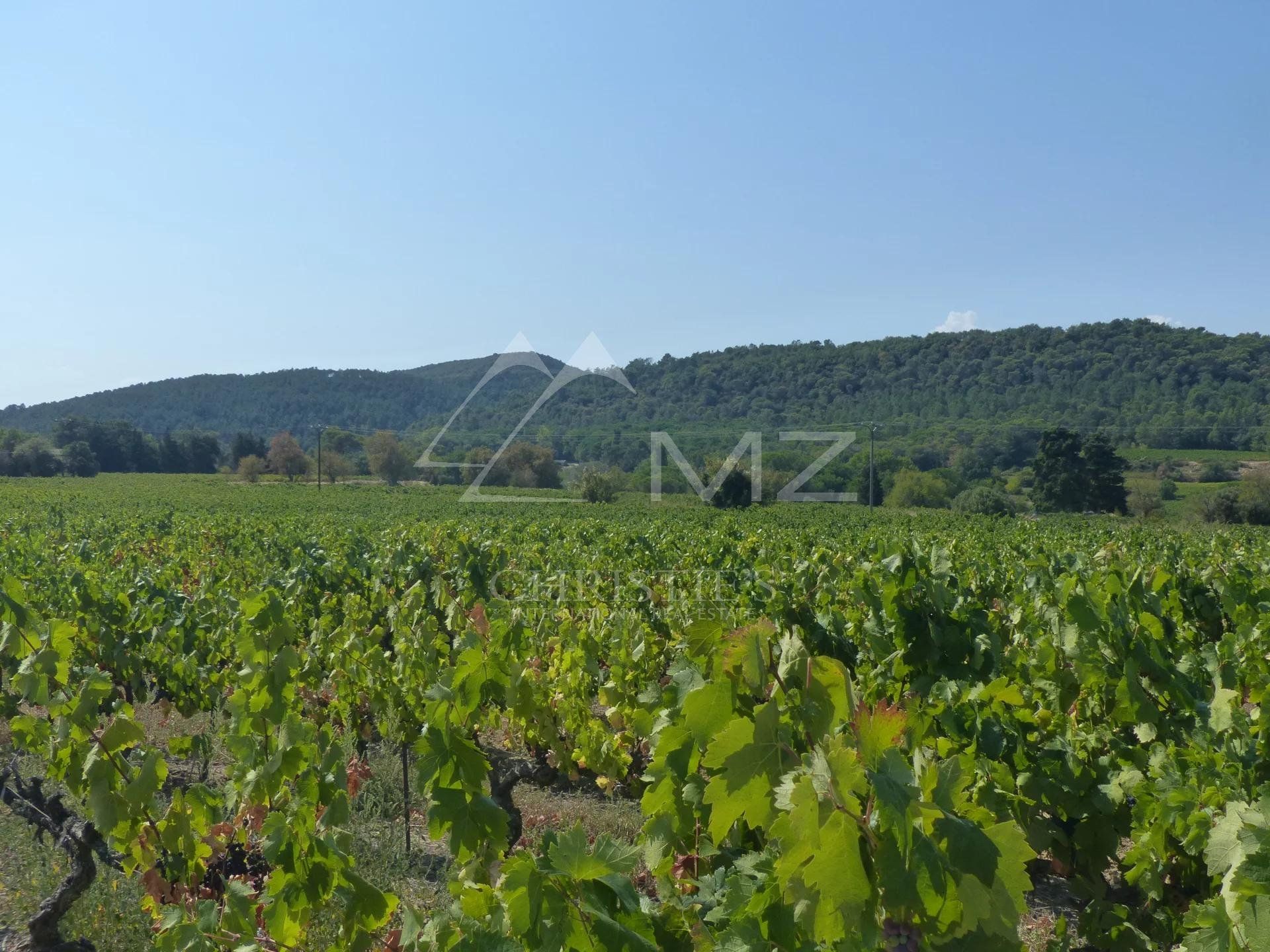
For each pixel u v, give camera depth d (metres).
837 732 1.65
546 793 7.05
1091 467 50.94
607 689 6.48
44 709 8.03
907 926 1.35
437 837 2.87
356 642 6.98
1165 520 43.25
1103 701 4.36
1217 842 2.21
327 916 4.11
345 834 3.45
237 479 78.12
